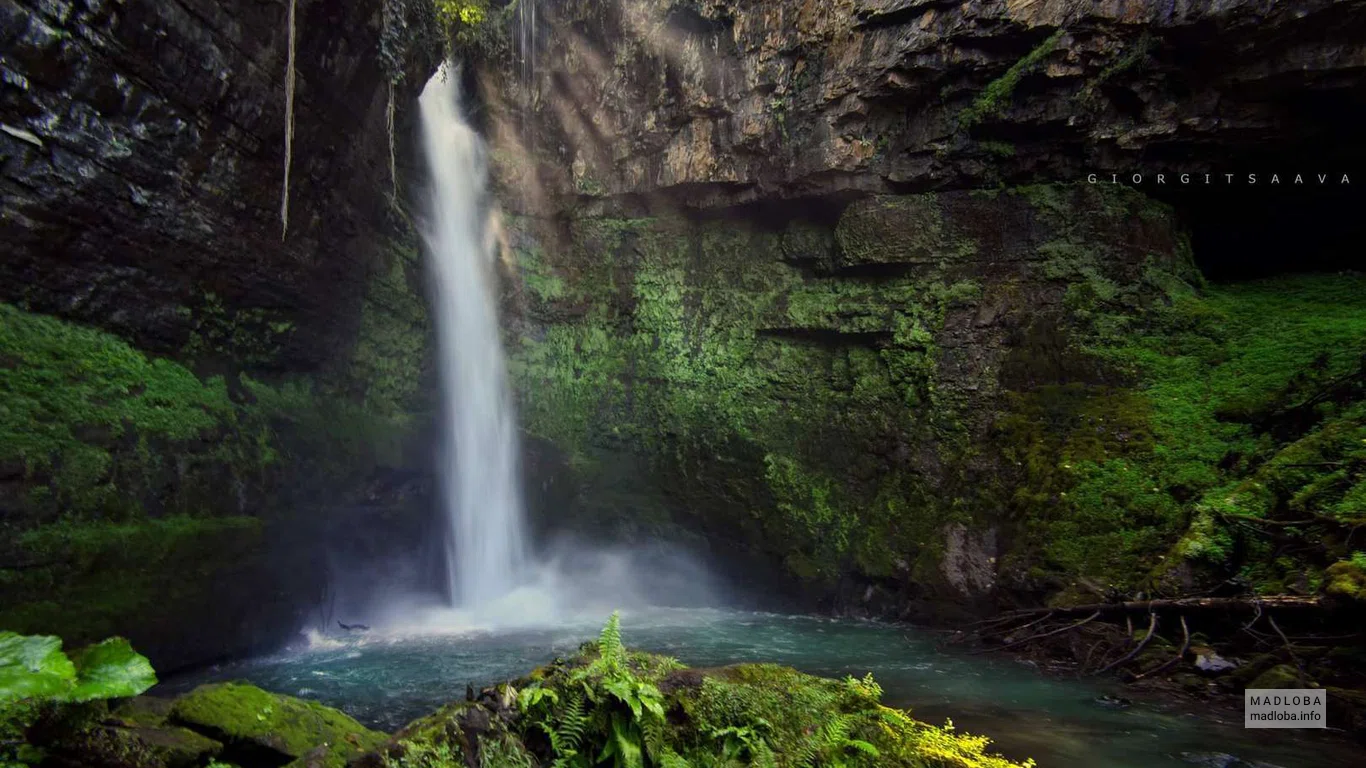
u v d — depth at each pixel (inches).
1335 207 562.9
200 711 161.2
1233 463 446.9
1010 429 541.6
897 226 622.5
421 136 626.5
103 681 119.6
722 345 690.2
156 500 338.3
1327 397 434.9
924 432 581.0
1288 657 306.7
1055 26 545.0
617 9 710.5
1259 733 248.2
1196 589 376.5
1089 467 487.5
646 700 145.3
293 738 164.7
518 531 669.9
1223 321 529.3
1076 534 466.6
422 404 613.6
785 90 654.5
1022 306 575.5
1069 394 535.5
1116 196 570.3
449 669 365.7
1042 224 583.2
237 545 378.3
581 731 142.6
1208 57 513.0
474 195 723.4
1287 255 610.9
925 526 550.3
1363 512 330.6
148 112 334.0
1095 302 553.9
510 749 137.3
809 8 637.3
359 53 460.8
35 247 305.9
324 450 480.4
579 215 762.2
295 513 436.5
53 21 285.7
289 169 417.1
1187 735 244.7
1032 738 239.0
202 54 349.1
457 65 691.4
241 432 408.5
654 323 722.2
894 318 618.8
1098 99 552.4
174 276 375.9
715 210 716.0
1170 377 516.4
